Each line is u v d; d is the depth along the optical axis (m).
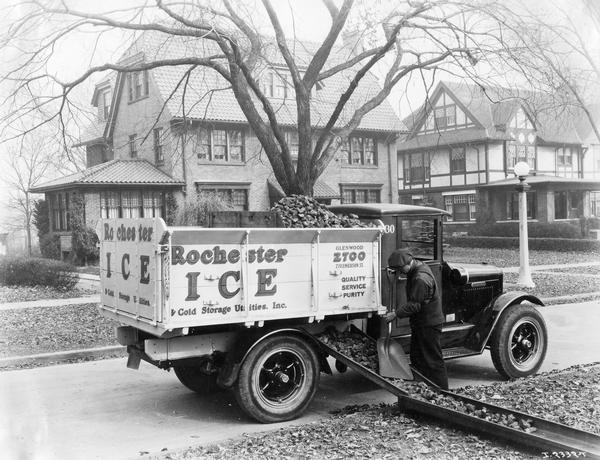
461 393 6.38
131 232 5.96
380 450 4.75
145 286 5.67
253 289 5.68
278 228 5.84
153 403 6.63
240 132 27.39
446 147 40.56
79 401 6.70
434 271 7.19
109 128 29.72
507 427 4.82
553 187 36.09
